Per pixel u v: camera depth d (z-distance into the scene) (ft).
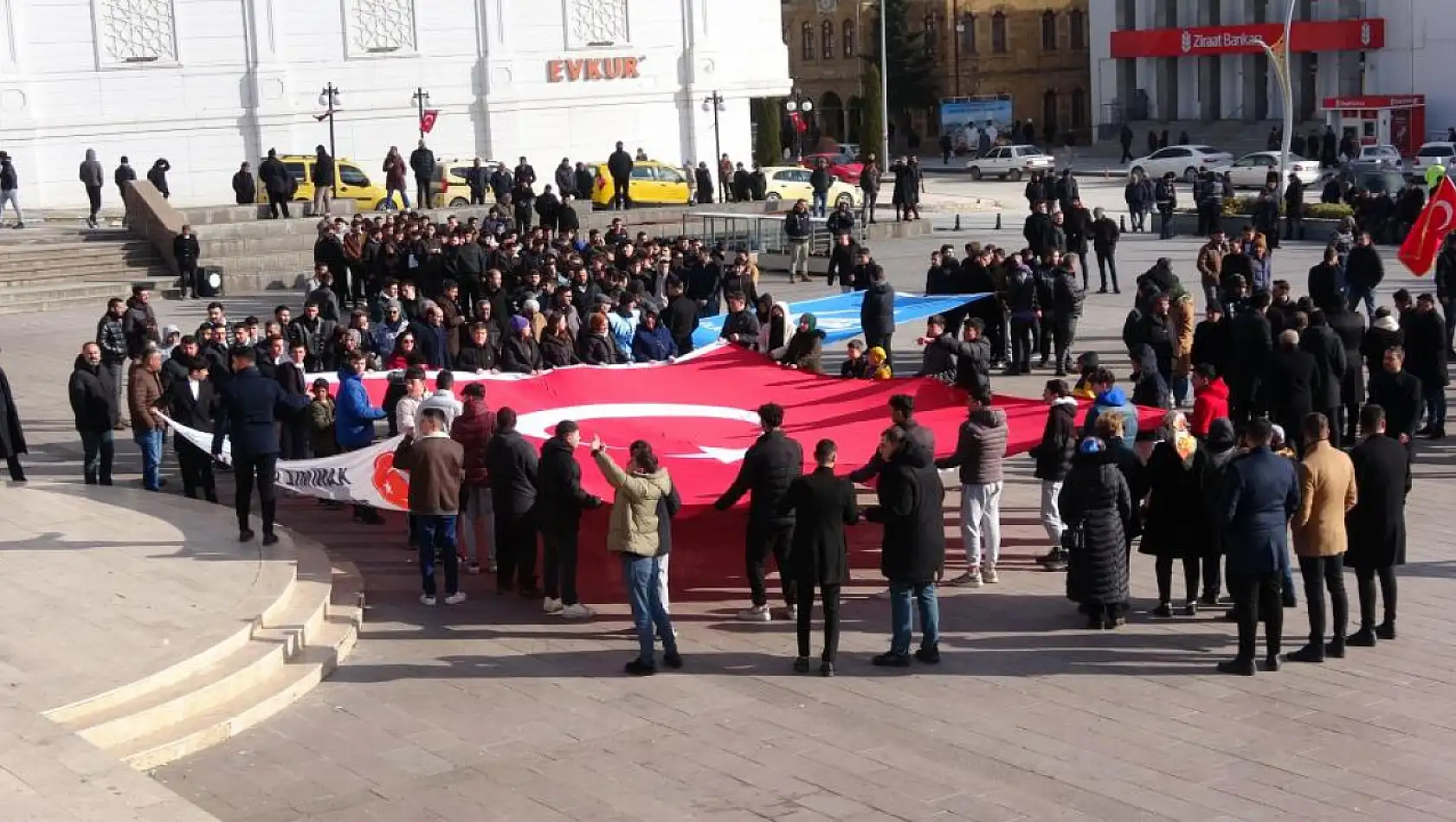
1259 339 69.31
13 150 157.79
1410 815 35.47
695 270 100.32
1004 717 41.63
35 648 42.78
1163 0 258.98
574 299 87.25
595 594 52.90
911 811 36.06
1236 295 77.87
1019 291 89.81
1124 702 42.60
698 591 53.16
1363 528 45.83
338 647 46.26
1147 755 39.01
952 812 35.94
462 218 148.25
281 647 44.50
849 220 135.03
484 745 40.27
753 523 49.24
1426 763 38.29
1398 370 61.72
